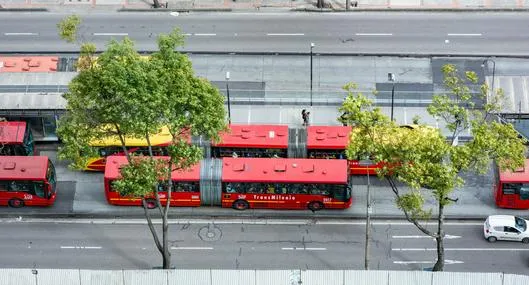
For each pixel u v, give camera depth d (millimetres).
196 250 92188
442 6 119938
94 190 100375
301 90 110062
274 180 95625
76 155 83125
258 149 100562
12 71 107000
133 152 100438
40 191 96938
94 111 81938
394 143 80188
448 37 115938
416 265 89812
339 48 114750
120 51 81250
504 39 115562
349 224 95312
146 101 79938
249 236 93938
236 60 113625
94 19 119938
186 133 91500
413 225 94750
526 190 95188
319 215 96625
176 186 96375
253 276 81625
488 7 119688
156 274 82125
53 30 118562
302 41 115875
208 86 83375
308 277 81562
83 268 90125
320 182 95375
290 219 96312
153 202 97125
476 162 81438
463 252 91312
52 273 82312
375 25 117875
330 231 94375
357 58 113438
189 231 94625
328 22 118500
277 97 109438
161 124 84312
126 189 82812
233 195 96625
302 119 106688
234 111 107688
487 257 90750
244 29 117875
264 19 119250
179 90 81250
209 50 114812
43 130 105375
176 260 90875
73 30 89000
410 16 119062
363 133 81375
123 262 90875
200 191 96562
